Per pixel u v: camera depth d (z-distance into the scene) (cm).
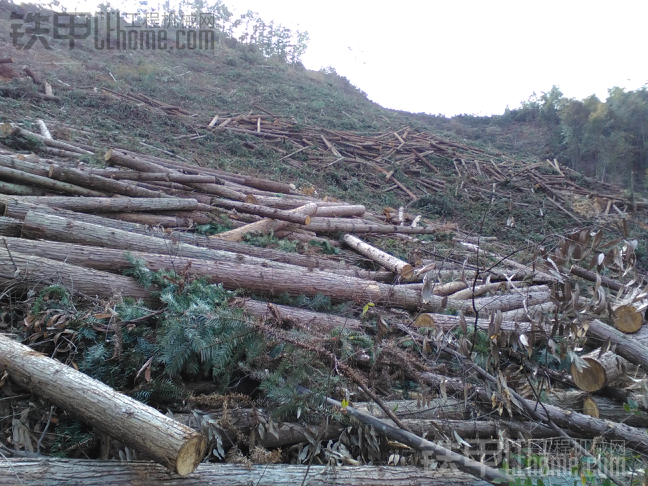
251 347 371
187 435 251
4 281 410
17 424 294
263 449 308
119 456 288
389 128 2709
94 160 895
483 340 479
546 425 371
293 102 2753
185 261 522
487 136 3300
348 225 903
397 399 397
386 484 297
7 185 653
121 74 2198
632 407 406
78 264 473
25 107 1409
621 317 555
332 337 391
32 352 313
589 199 1984
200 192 880
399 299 592
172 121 1809
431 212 1672
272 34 4059
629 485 306
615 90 2550
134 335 374
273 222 794
